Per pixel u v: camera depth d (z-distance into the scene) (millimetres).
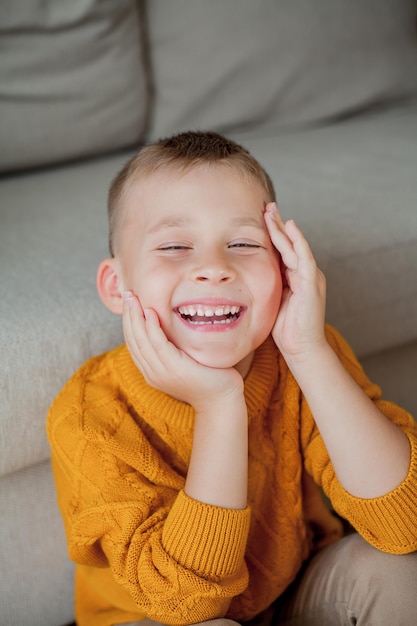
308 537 1036
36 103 1521
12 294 1037
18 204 1401
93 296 1042
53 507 1037
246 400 900
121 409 885
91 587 968
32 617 1049
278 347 882
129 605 899
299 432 950
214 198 830
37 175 1609
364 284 1188
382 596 840
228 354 821
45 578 1046
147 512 815
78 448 844
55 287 1060
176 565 771
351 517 864
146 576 777
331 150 1655
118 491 820
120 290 921
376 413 852
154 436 895
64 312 1002
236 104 1790
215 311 807
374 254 1195
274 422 943
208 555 776
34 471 1021
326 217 1270
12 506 1007
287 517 931
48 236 1237
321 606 910
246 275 818
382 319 1229
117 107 1627
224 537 782
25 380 941
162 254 828
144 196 858
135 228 864
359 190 1390
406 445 843
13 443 947
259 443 927
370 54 1915
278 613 991
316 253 1159
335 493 880
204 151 863
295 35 1804
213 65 1733
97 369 947
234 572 797
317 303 850
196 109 1752
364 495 833
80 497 841
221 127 1806
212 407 819
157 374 831
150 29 1677
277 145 1724
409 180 1436
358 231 1226
